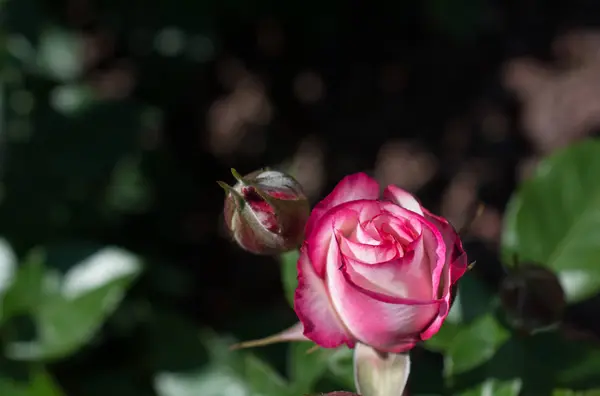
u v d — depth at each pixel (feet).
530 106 4.36
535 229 2.28
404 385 1.91
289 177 2.02
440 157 4.33
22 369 2.48
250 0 3.99
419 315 1.84
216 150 4.37
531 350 2.14
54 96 3.08
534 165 4.17
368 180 1.91
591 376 2.13
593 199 2.27
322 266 1.87
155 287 3.33
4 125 2.87
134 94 3.93
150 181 3.68
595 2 4.71
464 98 4.51
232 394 2.63
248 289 3.95
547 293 2.09
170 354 2.77
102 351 2.97
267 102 4.58
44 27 3.07
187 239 3.95
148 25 3.69
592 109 4.25
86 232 3.17
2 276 2.62
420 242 1.82
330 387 2.32
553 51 4.54
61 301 2.49
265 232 2.00
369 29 4.68
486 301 2.21
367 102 4.59
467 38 4.34
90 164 3.06
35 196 2.96
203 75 4.31
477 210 2.02
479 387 2.14
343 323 1.88
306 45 4.64
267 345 2.90
